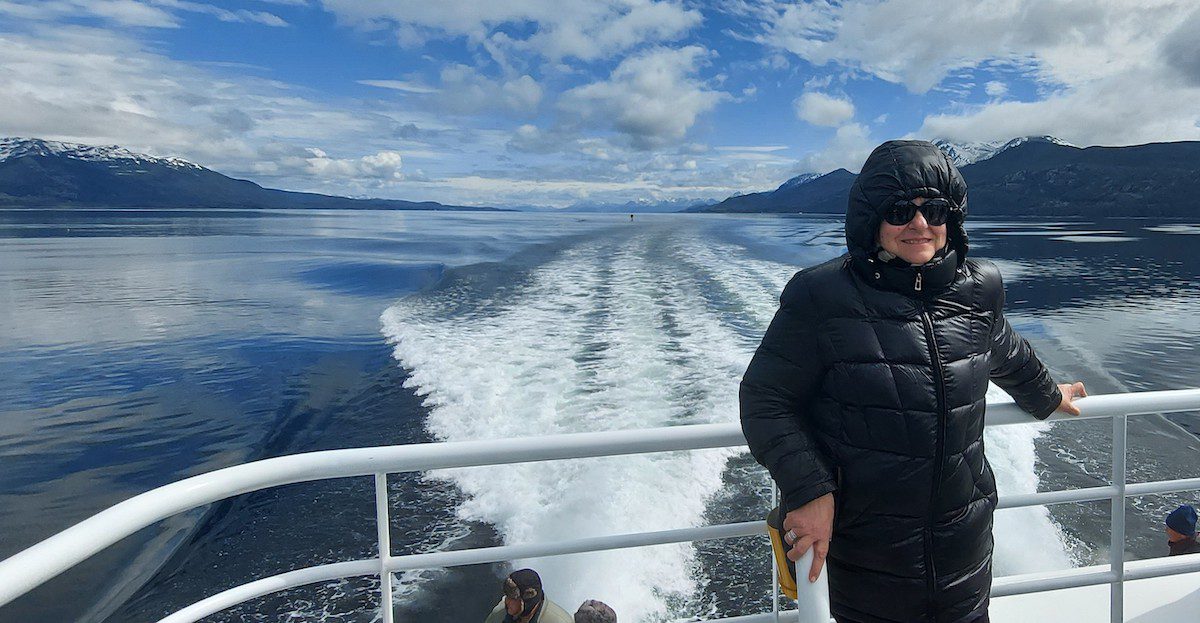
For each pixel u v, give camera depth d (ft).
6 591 2.56
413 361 38.29
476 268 74.95
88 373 44.01
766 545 17.13
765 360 4.14
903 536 3.97
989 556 4.26
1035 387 4.73
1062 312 58.65
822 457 3.94
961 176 3.93
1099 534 18.61
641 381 30.35
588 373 32.01
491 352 37.27
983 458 4.17
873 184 3.84
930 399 3.85
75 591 19.06
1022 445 23.52
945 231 3.96
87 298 74.64
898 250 3.93
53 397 39.27
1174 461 23.31
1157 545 18.16
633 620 14.84
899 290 3.93
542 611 9.75
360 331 50.01
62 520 26.16
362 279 81.87
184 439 32.65
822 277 4.02
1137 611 6.44
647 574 16.31
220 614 16.11
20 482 28.99
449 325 46.19
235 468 3.78
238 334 52.65
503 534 18.60
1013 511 19.48
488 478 21.30
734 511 18.84
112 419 35.47
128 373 43.68
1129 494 5.42
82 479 29.25
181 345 50.21
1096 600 6.61
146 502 3.30
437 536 18.81
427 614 15.87
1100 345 45.37
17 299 74.02
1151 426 26.08
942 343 3.90
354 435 29.50
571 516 18.86
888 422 3.86
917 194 3.74
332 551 18.84
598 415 26.89
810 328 4.01
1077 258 113.39
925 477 3.89
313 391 36.73
